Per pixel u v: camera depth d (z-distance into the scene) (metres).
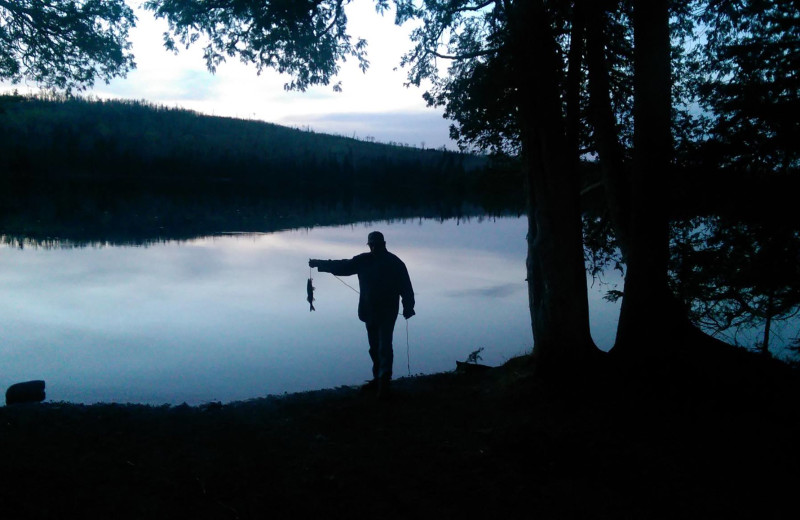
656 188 6.56
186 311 16.48
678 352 6.40
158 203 70.19
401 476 4.50
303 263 26.05
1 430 5.20
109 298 18.31
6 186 85.81
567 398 5.98
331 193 116.44
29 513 3.75
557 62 6.47
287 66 9.16
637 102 6.62
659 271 6.59
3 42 8.09
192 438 5.25
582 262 6.43
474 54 7.00
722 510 4.03
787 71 8.44
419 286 20.72
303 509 4.00
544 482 4.41
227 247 31.50
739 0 8.58
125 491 4.14
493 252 30.14
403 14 8.54
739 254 9.31
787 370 6.64
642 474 4.50
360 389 7.35
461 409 6.12
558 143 6.27
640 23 6.50
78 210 56.09
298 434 5.41
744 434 5.16
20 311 16.30
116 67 8.75
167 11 8.22
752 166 8.59
